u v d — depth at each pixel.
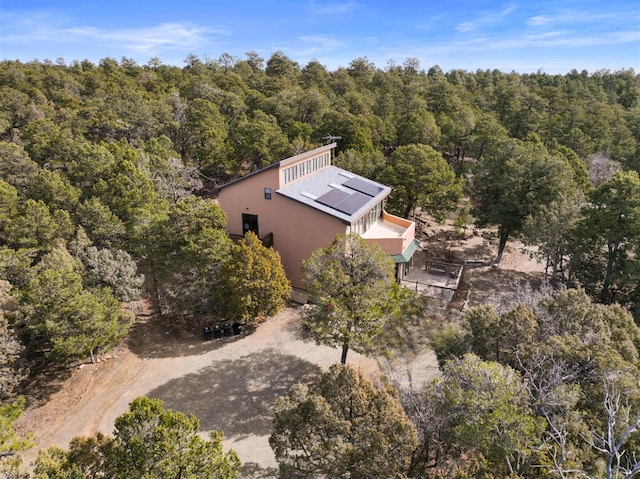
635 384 16.16
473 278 40.81
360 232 37.75
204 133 56.34
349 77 119.56
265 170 34.78
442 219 47.88
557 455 14.19
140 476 11.38
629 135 74.25
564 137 69.50
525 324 19.84
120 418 12.20
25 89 80.88
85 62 125.62
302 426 14.44
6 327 21.00
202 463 12.07
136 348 27.83
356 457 13.47
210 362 27.03
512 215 41.31
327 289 22.88
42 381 24.30
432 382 17.28
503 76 144.62
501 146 45.28
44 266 25.83
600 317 21.39
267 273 27.73
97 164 39.19
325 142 61.78
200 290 28.48
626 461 14.70
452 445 16.02
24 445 14.49
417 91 99.75
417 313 29.73
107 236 33.50
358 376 15.18
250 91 83.69
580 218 35.03
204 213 28.47
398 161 47.34
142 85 98.56
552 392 15.66
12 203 33.06
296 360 27.52
